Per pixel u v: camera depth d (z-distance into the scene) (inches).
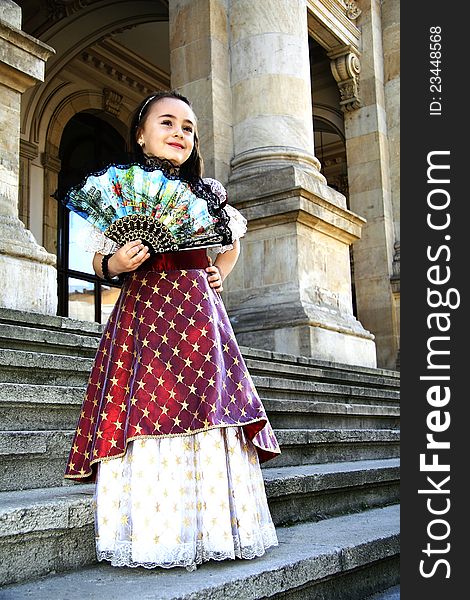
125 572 93.7
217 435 97.4
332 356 329.7
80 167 645.9
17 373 147.3
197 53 375.9
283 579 96.7
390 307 490.3
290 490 135.6
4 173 219.6
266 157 357.1
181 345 97.9
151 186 97.7
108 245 105.0
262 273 341.7
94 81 642.8
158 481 93.1
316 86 630.5
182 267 103.6
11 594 83.4
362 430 204.7
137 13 569.6
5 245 206.8
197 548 94.3
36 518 91.7
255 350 253.0
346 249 376.5
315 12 482.3
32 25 588.4
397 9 547.2
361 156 522.9
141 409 94.4
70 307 603.8
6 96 224.2
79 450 100.7
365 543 118.3
